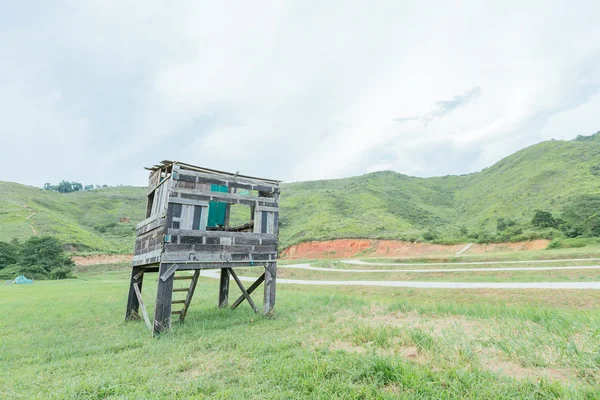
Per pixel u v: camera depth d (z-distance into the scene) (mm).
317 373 4652
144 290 21562
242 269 44500
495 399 3643
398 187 148000
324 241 75875
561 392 3672
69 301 16688
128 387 4785
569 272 24297
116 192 143500
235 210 115500
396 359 4922
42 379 5492
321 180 183750
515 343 5500
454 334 6414
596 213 53719
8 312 13367
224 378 5000
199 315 11625
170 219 9656
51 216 83750
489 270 28547
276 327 8898
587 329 5824
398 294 21125
